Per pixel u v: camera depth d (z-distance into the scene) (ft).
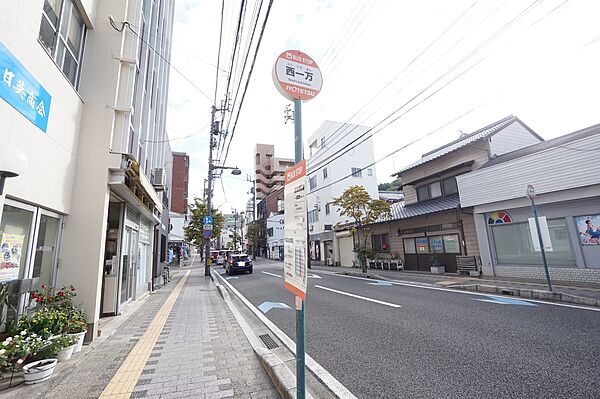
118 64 17.37
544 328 15.24
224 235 240.73
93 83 16.76
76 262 14.87
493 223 36.47
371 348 13.57
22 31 10.57
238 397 8.98
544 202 30.94
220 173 62.28
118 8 17.93
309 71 8.93
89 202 15.56
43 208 12.87
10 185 10.18
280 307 24.30
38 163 11.93
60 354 11.90
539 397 8.80
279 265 85.05
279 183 182.80
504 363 11.25
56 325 12.01
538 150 34.45
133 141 23.67
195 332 16.42
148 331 16.66
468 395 9.11
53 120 13.14
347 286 34.78
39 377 9.98
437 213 43.24
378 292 29.27
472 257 38.60
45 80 12.32
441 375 10.53
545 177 30.60
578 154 28.07
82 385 9.78
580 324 15.65
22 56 10.60
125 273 23.88
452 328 16.01
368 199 53.11
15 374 10.40
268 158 187.01
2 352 9.47
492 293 26.89
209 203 58.13
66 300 13.50
